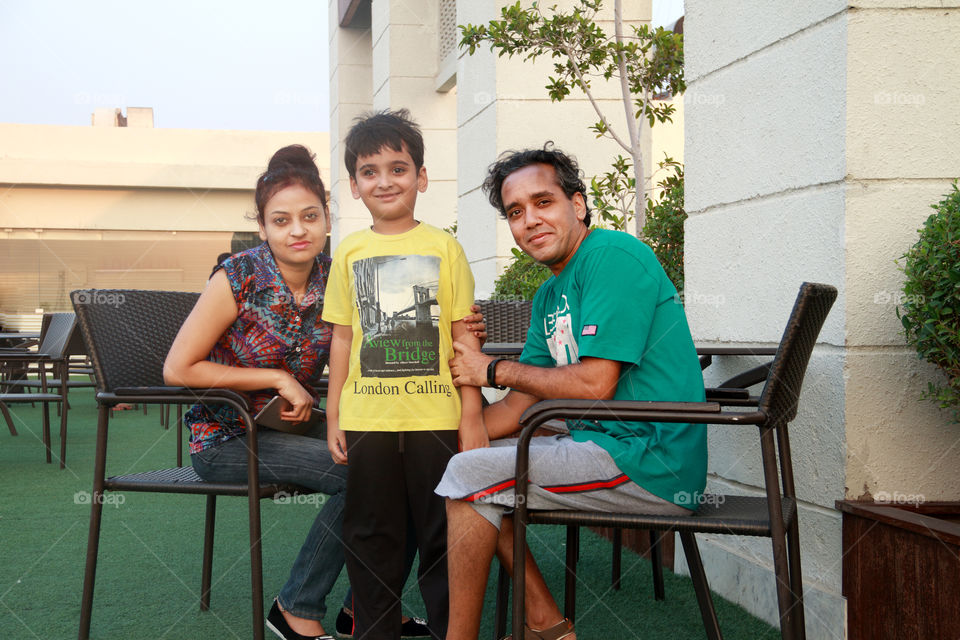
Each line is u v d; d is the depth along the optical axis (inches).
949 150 80.2
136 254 729.6
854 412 79.3
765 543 93.7
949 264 70.7
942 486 80.3
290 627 83.7
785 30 88.8
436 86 380.2
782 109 89.5
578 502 65.4
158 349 85.7
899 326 79.8
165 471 85.6
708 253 105.8
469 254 256.1
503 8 161.6
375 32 410.9
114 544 123.8
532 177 74.7
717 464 104.2
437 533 73.7
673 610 95.1
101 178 709.9
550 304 78.5
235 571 110.7
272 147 739.4
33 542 124.6
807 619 83.7
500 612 82.0
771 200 91.6
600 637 86.5
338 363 78.3
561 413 61.9
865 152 79.3
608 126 163.6
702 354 87.0
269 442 80.8
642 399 69.2
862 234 79.4
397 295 73.9
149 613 94.0
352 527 74.2
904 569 70.4
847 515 78.7
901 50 79.7
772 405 60.2
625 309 68.0
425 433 73.1
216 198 734.5
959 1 80.0
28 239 712.4
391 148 75.5
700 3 107.2
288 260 81.3
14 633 87.1
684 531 62.1
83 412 325.4
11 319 665.0
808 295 57.7
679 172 159.0
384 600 73.9
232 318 79.6
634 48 160.7
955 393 75.5
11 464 197.8
